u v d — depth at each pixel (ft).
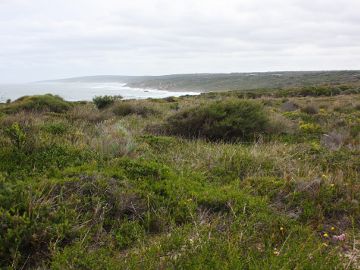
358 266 10.00
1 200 11.53
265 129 29.35
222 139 27.55
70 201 12.34
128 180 14.76
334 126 32.45
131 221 12.23
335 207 13.65
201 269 8.96
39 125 24.80
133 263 9.25
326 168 18.93
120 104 42.39
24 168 16.25
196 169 18.03
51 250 9.94
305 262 9.31
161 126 29.94
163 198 13.67
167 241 10.69
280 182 15.78
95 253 10.11
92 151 19.01
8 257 9.78
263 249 10.64
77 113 36.55
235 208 13.08
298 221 12.77
